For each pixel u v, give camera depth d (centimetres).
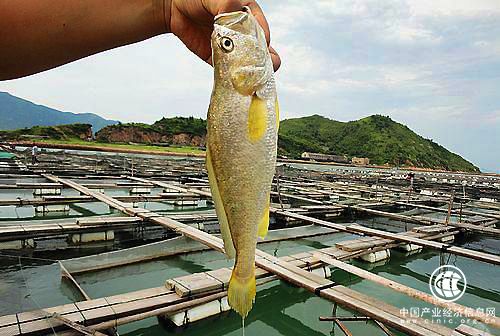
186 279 133
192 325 126
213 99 37
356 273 146
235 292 37
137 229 243
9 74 42
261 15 41
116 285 171
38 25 38
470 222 303
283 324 141
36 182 410
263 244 232
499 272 206
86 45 41
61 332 99
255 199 38
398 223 339
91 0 40
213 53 37
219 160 37
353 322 135
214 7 39
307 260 168
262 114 37
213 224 268
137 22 42
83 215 302
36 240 206
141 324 127
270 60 38
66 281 133
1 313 102
